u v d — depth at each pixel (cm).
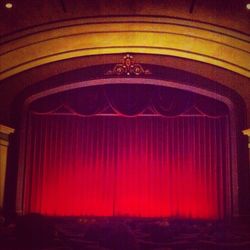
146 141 1273
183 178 1252
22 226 325
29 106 1221
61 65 1130
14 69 1047
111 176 1262
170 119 1272
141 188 1259
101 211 1247
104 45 1064
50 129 1259
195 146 1259
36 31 938
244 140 1138
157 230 581
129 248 358
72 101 1235
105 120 1277
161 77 1157
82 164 1258
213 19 897
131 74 1159
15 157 1136
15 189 1123
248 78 1091
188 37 993
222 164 1239
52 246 333
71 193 1245
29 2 817
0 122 1075
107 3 855
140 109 1228
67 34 978
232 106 1171
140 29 977
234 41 959
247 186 1120
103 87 1243
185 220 1232
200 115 1251
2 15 864
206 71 1131
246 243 452
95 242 439
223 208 1223
